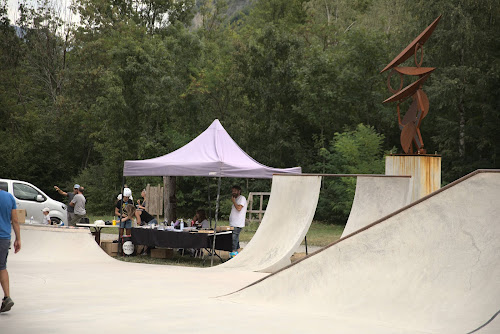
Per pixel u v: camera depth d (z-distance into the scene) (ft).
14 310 23.27
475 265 21.79
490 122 93.76
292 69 106.52
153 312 22.82
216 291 29.48
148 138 117.80
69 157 139.74
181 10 156.97
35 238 47.29
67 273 36.68
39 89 148.05
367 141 93.76
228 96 122.31
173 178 60.64
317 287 25.03
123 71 115.24
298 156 109.40
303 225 39.60
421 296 21.85
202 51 144.56
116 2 150.00
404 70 41.86
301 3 165.27
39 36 144.66
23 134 132.57
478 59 91.81
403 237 24.57
